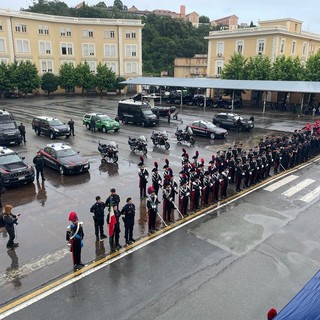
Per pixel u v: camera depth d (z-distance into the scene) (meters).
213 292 8.70
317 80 45.44
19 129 25.41
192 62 81.12
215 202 14.62
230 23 160.25
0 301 8.30
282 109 45.66
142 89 71.69
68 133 27.44
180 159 21.25
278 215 13.31
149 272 9.51
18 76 57.88
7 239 11.30
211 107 48.75
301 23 59.88
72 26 66.25
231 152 19.28
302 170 19.59
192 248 10.79
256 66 49.12
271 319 5.65
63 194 15.47
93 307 8.12
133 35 69.94
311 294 5.62
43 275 9.36
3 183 15.77
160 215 13.19
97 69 65.31
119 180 17.36
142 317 7.81
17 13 59.28
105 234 11.62
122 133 29.75
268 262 10.05
